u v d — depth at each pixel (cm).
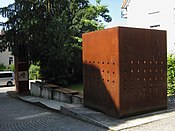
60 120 983
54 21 2134
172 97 1229
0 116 1193
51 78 2314
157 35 991
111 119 889
